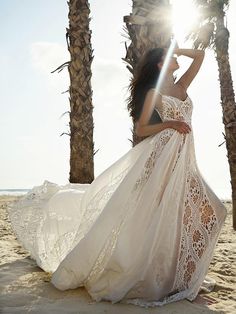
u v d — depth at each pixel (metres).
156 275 2.83
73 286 2.94
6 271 3.55
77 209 3.46
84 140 6.88
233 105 9.52
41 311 2.53
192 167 3.16
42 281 3.19
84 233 3.13
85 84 6.97
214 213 3.12
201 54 3.36
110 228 2.88
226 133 9.48
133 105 3.30
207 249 3.05
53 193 3.87
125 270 2.74
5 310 2.54
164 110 3.14
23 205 3.94
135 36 4.89
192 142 3.20
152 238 2.82
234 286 3.26
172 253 2.90
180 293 2.86
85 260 2.87
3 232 6.31
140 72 3.26
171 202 2.95
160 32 4.85
